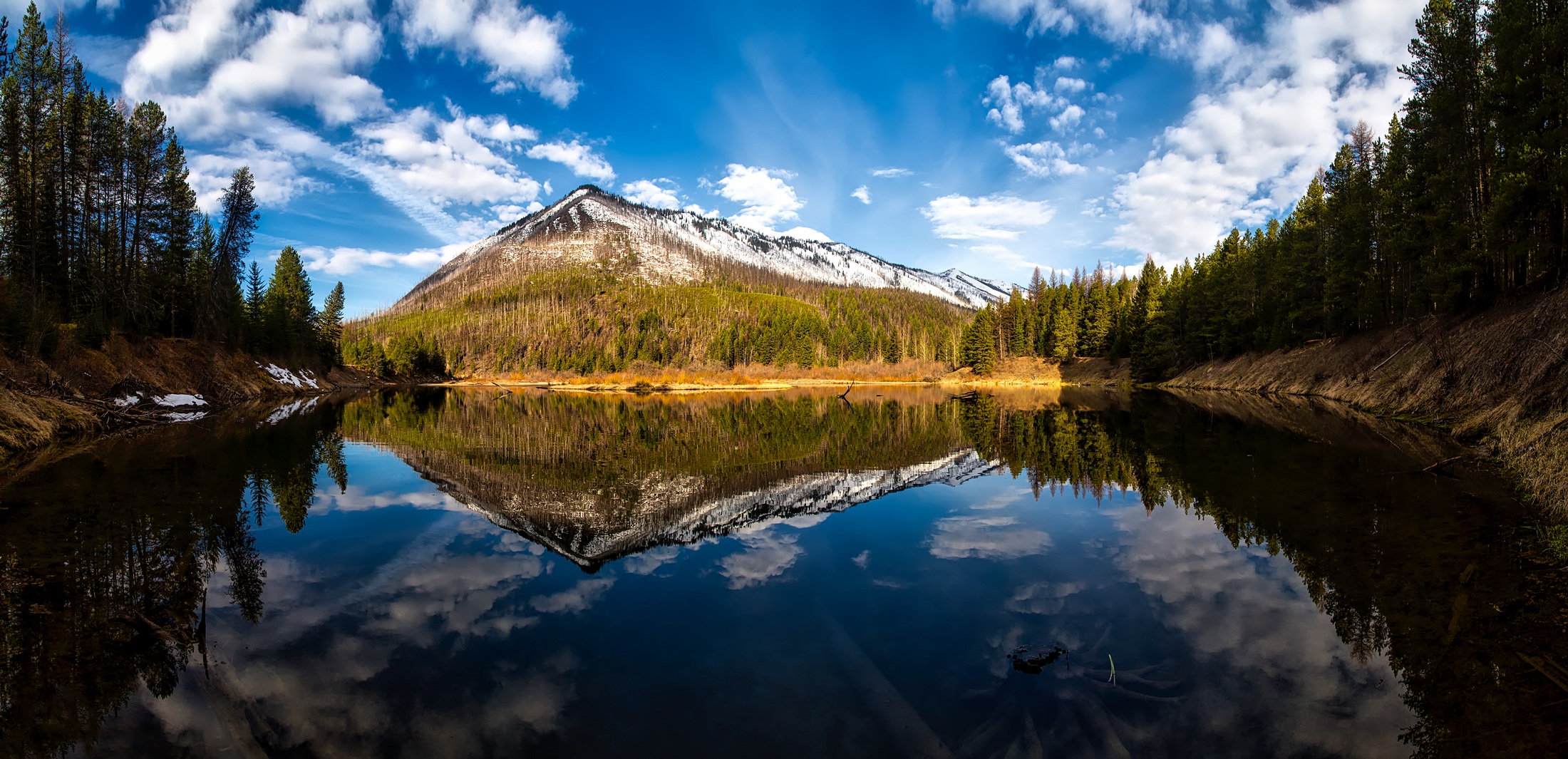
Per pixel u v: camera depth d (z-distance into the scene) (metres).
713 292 175.75
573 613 7.58
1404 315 30.91
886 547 10.28
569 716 5.29
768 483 16.30
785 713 5.32
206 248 49.44
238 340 50.69
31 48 31.14
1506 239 21.08
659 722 5.20
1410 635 6.19
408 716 5.30
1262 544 9.41
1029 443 22.59
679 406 50.25
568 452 22.45
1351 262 35.66
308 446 22.38
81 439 21.00
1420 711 4.96
